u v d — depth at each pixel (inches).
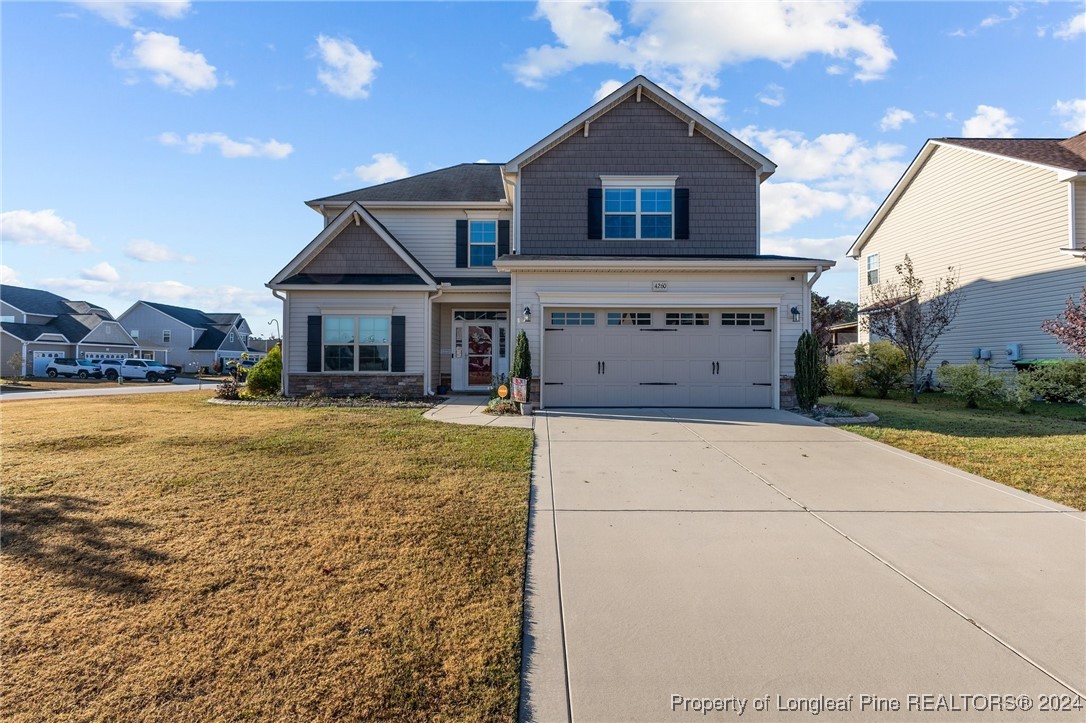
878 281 928.3
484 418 422.0
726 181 567.5
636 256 532.1
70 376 1427.2
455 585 146.2
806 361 466.0
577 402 489.7
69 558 159.9
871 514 207.0
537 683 109.0
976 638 124.5
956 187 756.0
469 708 101.7
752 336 489.4
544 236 566.6
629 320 492.7
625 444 327.9
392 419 412.2
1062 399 547.2
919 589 147.4
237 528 183.2
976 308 720.3
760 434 361.4
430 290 570.9
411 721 98.0
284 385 576.4
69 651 115.8
